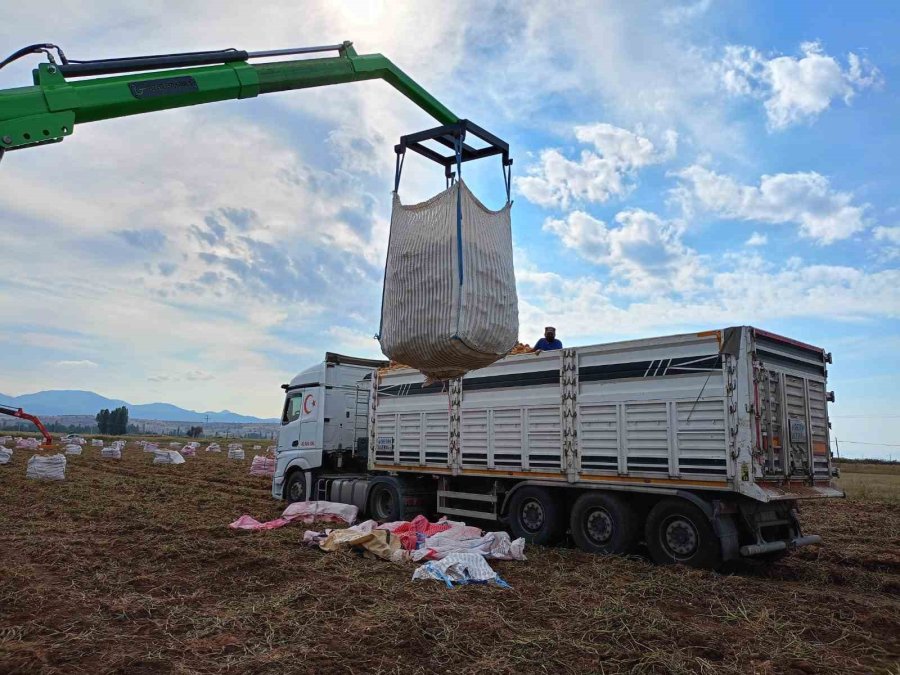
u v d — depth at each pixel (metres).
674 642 5.43
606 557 8.85
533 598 6.74
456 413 11.47
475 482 11.55
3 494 15.21
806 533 11.93
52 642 5.21
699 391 8.42
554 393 10.00
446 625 5.66
